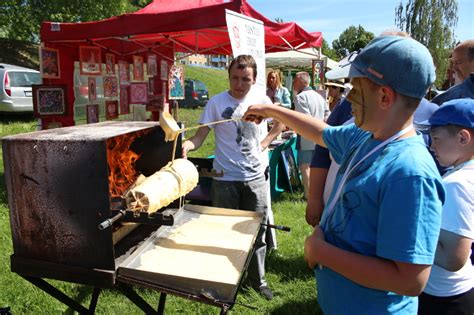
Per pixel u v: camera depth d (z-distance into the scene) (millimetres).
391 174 1106
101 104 6039
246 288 3203
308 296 3197
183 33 5750
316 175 2406
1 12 19531
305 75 6000
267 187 3135
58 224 1470
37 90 4879
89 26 4723
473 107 1580
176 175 1685
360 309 1289
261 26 3859
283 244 4164
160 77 6562
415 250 1053
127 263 1502
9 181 1513
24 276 1566
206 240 1717
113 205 1691
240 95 2871
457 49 2803
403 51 1102
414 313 1335
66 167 1422
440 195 1118
